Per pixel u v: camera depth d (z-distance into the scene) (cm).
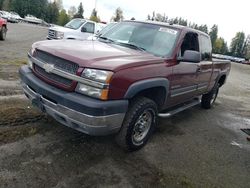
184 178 372
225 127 627
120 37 500
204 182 373
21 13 8681
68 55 352
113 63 346
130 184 339
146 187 339
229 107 841
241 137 577
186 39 506
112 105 333
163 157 421
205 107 754
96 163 369
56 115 356
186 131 552
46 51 373
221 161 445
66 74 342
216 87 740
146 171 372
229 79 1638
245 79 1845
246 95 1129
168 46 464
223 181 385
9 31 2253
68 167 350
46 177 323
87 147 403
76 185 319
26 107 503
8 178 311
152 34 486
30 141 392
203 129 584
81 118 329
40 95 366
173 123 587
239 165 443
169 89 446
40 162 349
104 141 427
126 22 540
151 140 472
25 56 1055
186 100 561
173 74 442
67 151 383
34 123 446
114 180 340
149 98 434
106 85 329
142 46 468
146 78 380
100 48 409
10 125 425
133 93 359
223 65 726
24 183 307
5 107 489
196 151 465
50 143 396
